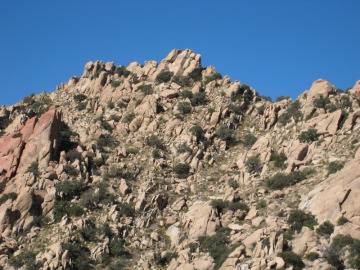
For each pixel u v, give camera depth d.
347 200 83.56
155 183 107.81
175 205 102.81
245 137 126.38
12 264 86.31
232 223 92.25
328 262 74.06
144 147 121.69
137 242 93.44
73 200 101.25
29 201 96.50
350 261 73.06
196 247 86.81
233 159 119.38
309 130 111.94
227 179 109.31
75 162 109.12
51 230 93.81
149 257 88.50
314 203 87.25
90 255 89.12
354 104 119.19
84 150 116.81
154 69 156.62
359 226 77.56
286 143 114.00
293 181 100.06
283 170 104.50
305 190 95.88
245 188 104.00
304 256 77.56
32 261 85.88
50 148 109.81
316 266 74.00
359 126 108.38
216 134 127.25
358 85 126.69
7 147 110.94
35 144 110.19
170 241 94.12
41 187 100.38
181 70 152.88
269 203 95.75
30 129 114.50
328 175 96.19
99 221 96.94
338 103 122.19
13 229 93.31
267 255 77.88
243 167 111.94
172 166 116.00
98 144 120.12
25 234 93.31
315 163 103.62
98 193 101.94
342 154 102.06
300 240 79.62
